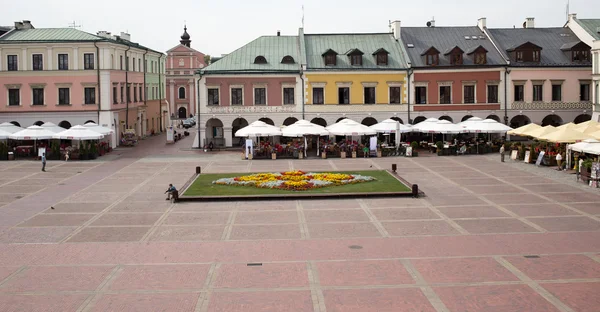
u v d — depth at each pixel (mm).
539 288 23344
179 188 46094
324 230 32750
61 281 24844
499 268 25781
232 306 21922
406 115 75875
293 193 42000
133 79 89562
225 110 75062
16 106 76500
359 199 41219
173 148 77688
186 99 141250
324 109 75375
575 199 40344
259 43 79062
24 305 22266
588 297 22359
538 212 36500
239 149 74312
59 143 68812
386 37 80750
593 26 79188
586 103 76375
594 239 30188
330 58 75812
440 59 76875
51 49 76125
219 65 75625
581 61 76812
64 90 76812
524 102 76062
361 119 75688
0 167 59469
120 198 42438
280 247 29484
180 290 23625
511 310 21250
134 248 29594
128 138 82438
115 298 22859
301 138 75000
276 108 75188
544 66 75625
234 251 28891
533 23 83625
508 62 75312
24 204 40594
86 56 76562
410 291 23188
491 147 68125
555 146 60719
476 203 39438
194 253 28609
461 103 75938
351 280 24516
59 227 34031
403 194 41781
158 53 104562
